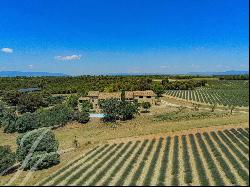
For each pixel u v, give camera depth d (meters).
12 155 62.28
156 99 133.62
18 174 58.97
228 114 55.91
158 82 171.50
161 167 51.03
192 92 99.62
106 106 105.25
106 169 53.19
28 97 130.62
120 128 89.88
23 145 64.19
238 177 41.59
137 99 128.50
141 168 52.47
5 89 189.25
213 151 54.47
